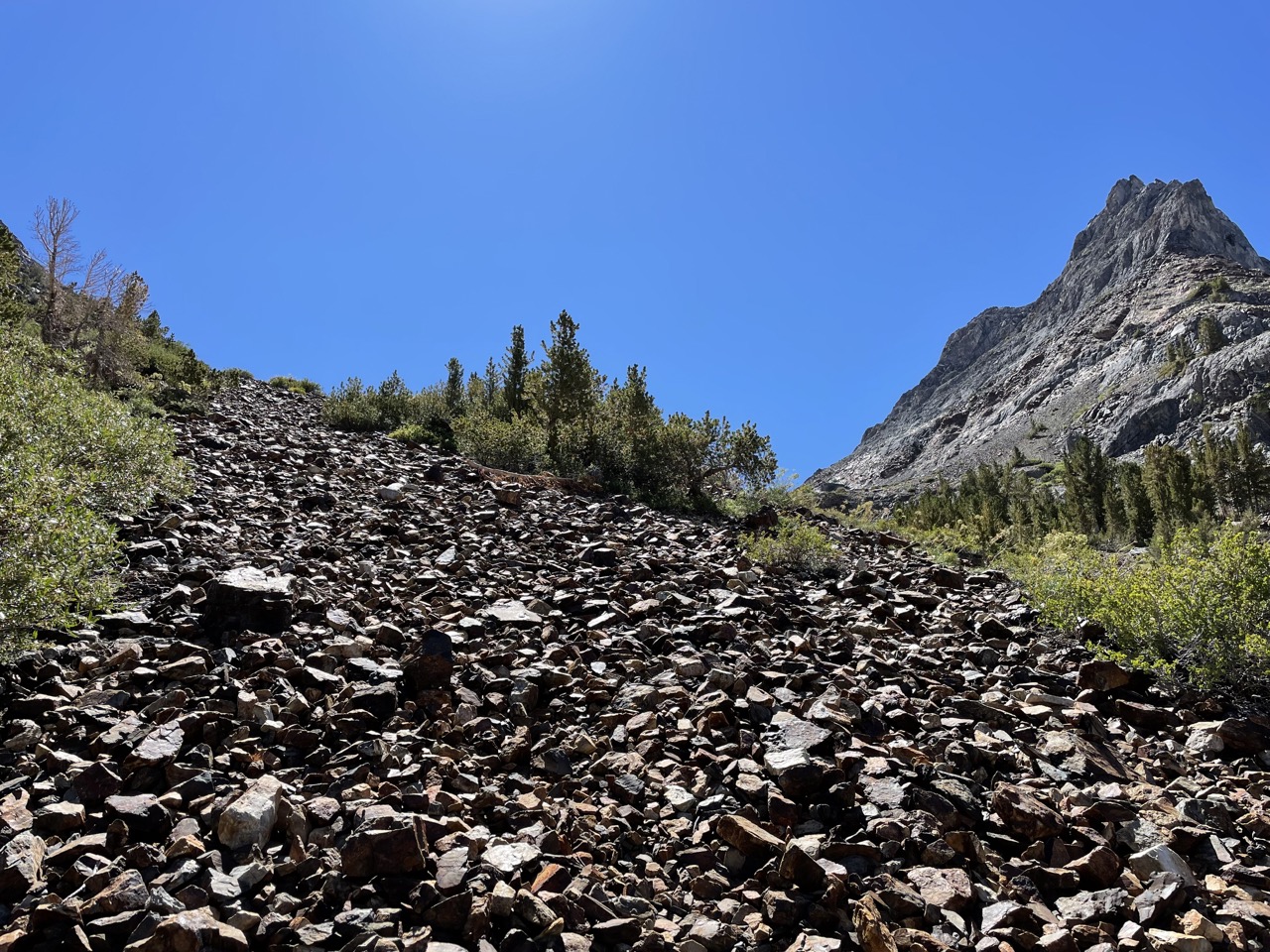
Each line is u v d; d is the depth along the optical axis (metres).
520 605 9.23
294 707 5.87
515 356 30.03
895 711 6.50
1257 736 6.30
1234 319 152.62
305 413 29.72
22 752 4.96
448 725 5.99
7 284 23.25
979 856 4.53
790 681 7.20
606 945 3.72
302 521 12.32
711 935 3.75
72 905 3.51
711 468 20.94
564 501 17.61
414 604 8.98
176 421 20.61
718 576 11.42
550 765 5.55
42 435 9.77
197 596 7.95
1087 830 4.80
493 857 4.18
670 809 5.03
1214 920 3.99
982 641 8.98
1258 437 115.00
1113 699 7.07
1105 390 173.00
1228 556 7.64
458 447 24.86
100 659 6.38
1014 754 5.85
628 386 24.20
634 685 7.05
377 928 3.56
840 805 4.98
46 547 6.49
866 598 10.82
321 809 4.59
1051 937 3.78
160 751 4.93
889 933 3.73
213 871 3.88
